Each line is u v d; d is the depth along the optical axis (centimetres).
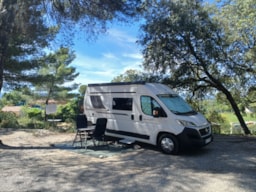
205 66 1373
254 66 1381
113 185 527
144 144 973
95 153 846
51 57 1827
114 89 1018
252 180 559
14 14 928
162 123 848
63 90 2886
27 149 905
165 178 573
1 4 918
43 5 957
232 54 1376
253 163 705
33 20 975
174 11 1290
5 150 882
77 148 931
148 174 605
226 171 630
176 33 1298
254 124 2005
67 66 2856
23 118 2202
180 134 802
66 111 2270
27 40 1543
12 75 1736
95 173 611
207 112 1788
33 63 1731
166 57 1355
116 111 1000
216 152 849
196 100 1603
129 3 971
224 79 1486
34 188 506
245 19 1220
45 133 1320
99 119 923
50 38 1184
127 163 714
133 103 943
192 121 813
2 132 1356
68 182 544
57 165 684
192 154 824
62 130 1440
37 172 614
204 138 825
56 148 931
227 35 1327
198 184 534
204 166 678
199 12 1302
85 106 1127
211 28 1288
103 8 956
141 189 505
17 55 1627
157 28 1300
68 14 986
